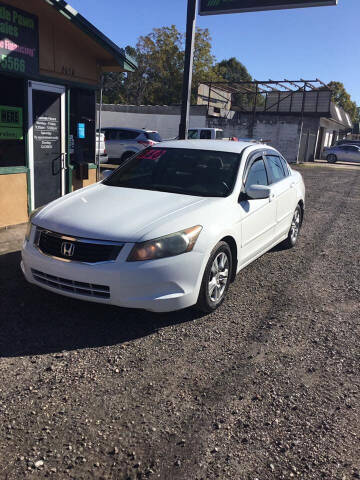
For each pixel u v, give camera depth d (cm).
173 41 5334
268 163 570
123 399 291
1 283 462
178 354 351
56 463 234
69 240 370
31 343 354
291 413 285
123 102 6056
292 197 624
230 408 287
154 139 1844
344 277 563
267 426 272
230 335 389
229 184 464
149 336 378
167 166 500
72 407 280
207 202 424
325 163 3158
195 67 5222
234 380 319
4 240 606
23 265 412
